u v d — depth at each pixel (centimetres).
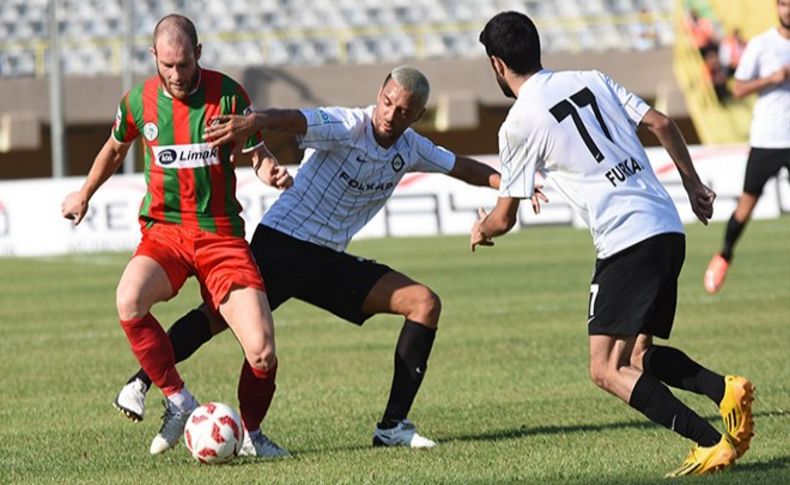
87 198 1831
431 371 2606
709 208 1630
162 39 1645
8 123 8750
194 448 1683
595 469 1598
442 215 6725
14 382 2611
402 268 4984
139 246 1762
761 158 3316
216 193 1734
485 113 9419
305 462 1711
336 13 9931
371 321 3597
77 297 4397
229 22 9844
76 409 2269
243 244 1758
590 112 1581
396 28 9844
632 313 1543
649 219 1552
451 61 9025
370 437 1919
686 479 1495
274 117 1717
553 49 9681
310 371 2661
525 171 1586
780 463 1590
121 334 3403
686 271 4553
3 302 4294
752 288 3950
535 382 2425
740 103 8494
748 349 2745
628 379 1549
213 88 1711
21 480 1645
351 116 1836
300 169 1908
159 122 1708
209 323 1833
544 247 5753
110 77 8906
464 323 3372
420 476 1577
